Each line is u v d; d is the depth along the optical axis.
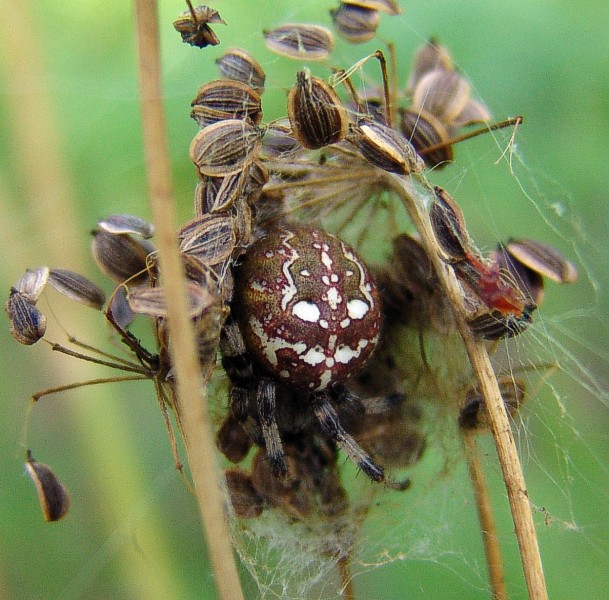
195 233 0.14
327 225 0.15
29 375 0.17
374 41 0.17
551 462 0.18
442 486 0.17
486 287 0.14
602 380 0.18
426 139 0.14
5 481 0.17
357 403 0.15
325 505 0.16
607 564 0.17
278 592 0.17
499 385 0.15
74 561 0.17
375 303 0.15
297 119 0.14
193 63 0.17
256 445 0.15
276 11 0.17
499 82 0.17
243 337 0.14
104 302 0.14
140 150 0.17
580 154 0.17
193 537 0.17
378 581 0.17
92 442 0.17
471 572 0.17
